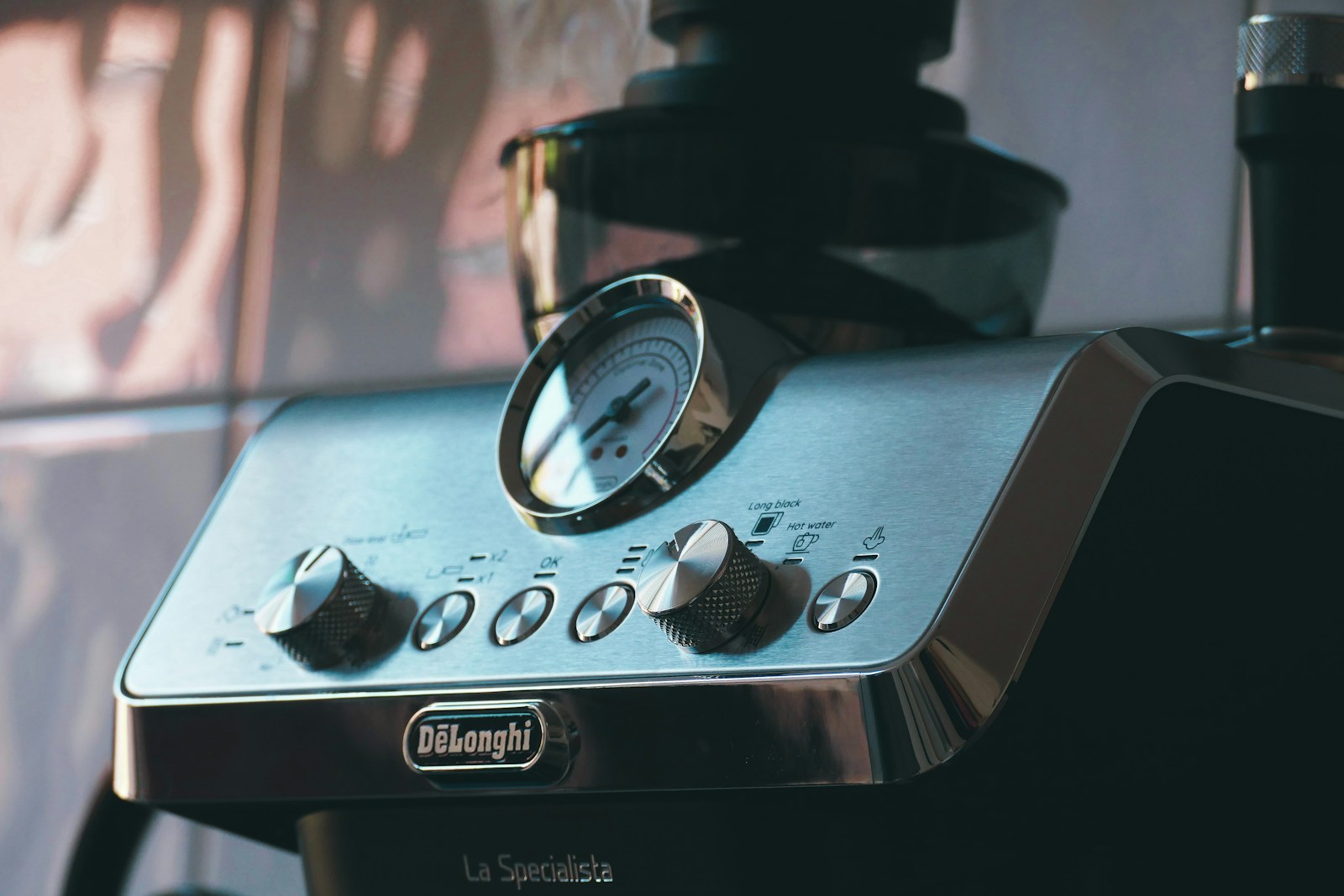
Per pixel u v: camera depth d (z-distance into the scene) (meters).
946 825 0.76
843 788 0.74
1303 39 0.88
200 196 1.62
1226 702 0.79
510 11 1.45
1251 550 0.79
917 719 0.72
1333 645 0.82
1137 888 0.79
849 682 0.73
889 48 0.94
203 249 1.60
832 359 0.81
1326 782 0.82
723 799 0.77
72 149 1.70
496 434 0.86
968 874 0.78
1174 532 0.77
